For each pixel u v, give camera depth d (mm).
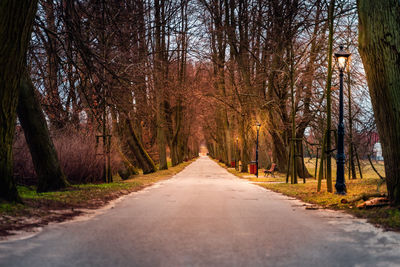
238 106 33875
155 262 4465
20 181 17219
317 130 25891
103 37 15648
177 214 8320
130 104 19031
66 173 18875
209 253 4879
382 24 8367
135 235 5988
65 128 19938
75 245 5289
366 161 23844
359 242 5531
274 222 7281
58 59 14344
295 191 14422
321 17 21344
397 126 8242
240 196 12977
